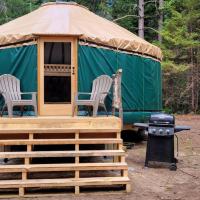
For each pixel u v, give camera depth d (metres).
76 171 5.45
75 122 5.97
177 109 20.94
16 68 8.20
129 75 9.16
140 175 6.32
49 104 7.93
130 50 9.17
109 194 5.24
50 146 7.21
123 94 8.96
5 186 5.14
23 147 7.02
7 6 22.70
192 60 20.38
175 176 6.27
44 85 8.48
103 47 8.57
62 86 8.76
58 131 5.84
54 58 9.17
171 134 6.74
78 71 8.12
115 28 9.97
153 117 6.83
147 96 9.83
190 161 7.51
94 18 9.89
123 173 5.54
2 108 7.97
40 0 25.02
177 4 22.44
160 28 22.83
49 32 8.14
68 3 9.78
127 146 9.05
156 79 10.30
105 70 8.60
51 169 5.39
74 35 7.96
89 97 8.25
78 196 5.16
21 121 5.86
